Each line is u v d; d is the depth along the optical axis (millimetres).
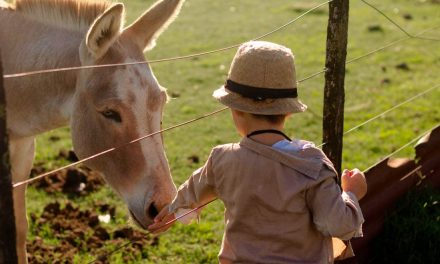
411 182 4891
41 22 3988
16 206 4410
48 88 3883
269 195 2775
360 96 9617
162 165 3570
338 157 4023
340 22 3768
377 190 4609
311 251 2861
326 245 2908
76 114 3760
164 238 5727
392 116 8766
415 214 4715
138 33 3783
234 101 2805
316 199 2734
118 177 3650
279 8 15766
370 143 7855
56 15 3965
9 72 3971
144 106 3533
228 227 2916
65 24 3951
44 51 3895
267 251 2826
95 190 6711
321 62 11438
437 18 14531
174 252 5527
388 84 10195
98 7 3947
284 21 14453
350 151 7621
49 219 5996
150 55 11766
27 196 6520
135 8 15070
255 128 2848
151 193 3514
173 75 10656
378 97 9578
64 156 7508
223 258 2949
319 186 2738
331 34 3805
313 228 2840
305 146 2799
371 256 4641
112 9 3408
